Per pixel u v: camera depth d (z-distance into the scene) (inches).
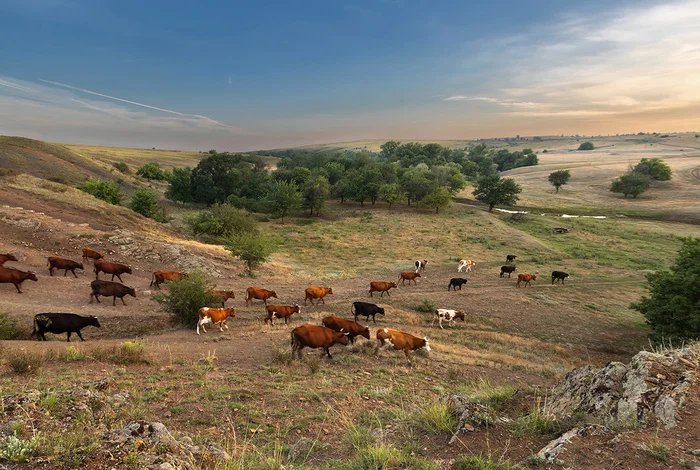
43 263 1003.3
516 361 706.2
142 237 1331.2
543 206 3860.7
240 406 338.6
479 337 894.4
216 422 302.0
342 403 365.4
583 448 192.7
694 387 241.0
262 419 317.7
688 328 891.4
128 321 739.4
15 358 366.6
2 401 204.2
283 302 1049.5
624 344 976.3
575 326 1085.8
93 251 1098.1
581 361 818.8
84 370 387.9
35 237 1126.4
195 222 1893.5
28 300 767.1
